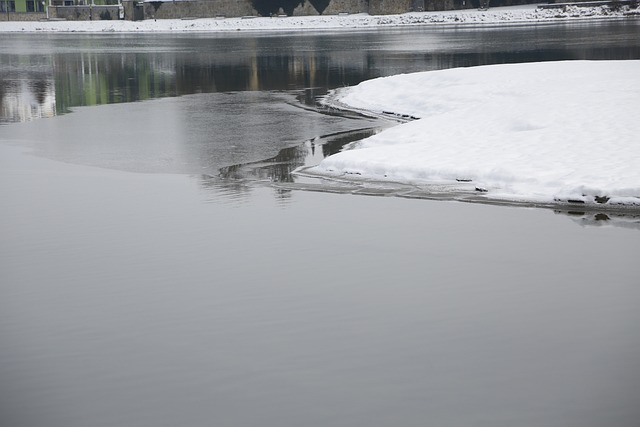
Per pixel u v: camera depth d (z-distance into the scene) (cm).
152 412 724
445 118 1959
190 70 4072
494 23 8112
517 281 1027
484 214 1312
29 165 1783
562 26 6950
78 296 1005
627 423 690
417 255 1130
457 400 731
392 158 1619
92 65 4459
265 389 759
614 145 1552
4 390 770
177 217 1348
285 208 1388
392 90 2695
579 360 804
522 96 2175
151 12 10194
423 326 893
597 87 2153
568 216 1289
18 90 3306
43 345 866
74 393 761
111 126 2316
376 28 8269
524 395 738
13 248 1199
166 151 1919
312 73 3738
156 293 1009
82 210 1402
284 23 9212
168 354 838
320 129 2192
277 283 1033
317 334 877
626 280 1021
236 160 1797
